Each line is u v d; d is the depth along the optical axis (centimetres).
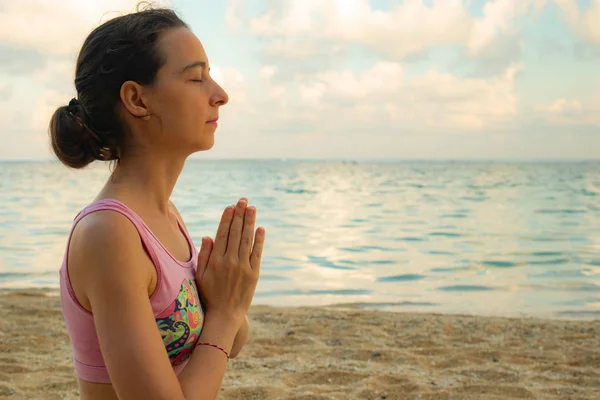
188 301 148
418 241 1803
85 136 151
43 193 4309
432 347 611
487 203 3447
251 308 859
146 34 145
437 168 16188
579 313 890
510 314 884
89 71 148
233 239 157
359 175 9719
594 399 452
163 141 149
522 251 1576
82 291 136
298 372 514
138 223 140
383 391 466
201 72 151
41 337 625
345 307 927
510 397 456
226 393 454
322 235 1956
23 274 1199
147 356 130
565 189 5097
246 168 15825
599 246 1664
